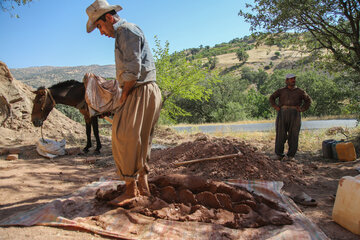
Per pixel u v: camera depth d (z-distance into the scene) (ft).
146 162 10.59
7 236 7.78
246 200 10.49
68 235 8.14
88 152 23.38
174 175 12.06
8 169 16.79
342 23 25.02
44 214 9.36
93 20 9.63
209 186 11.28
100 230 8.41
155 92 9.93
